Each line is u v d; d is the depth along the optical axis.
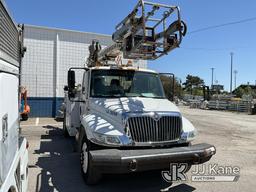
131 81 6.48
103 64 8.35
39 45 18.77
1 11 2.87
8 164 2.79
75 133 7.90
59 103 19.20
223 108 36.00
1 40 2.85
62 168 6.50
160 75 7.05
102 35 20.22
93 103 5.94
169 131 5.16
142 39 5.66
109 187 5.29
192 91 88.75
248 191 5.25
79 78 19.66
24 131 12.16
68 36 19.45
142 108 5.25
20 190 3.64
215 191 5.21
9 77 3.04
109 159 4.39
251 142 10.58
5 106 2.72
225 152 8.60
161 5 5.76
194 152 4.89
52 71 19.09
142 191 5.15
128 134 4.85
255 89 94.19
